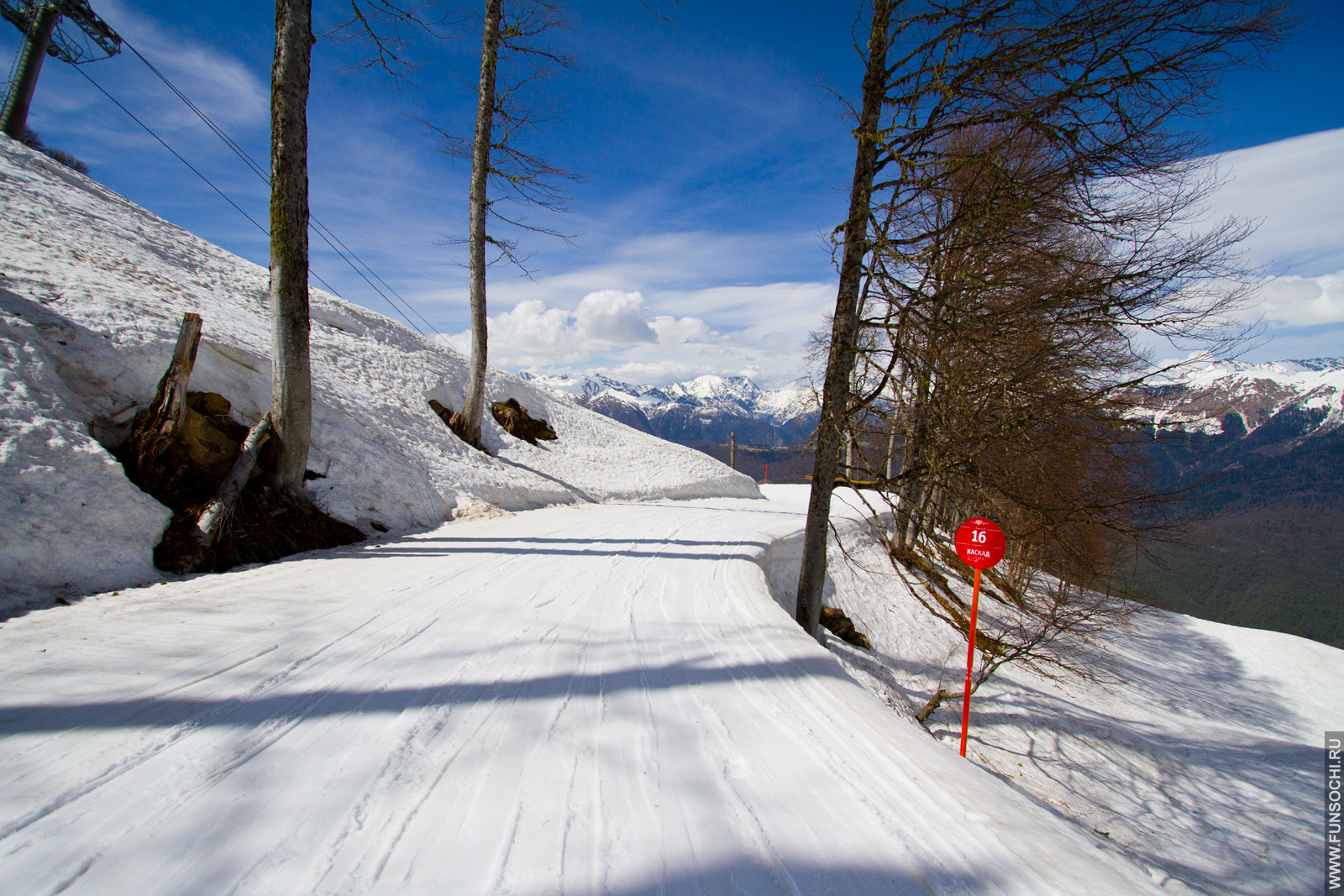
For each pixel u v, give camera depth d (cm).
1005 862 230
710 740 324
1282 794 832
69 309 750
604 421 2672
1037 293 661
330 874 200
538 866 212
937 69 621
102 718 296
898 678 1046
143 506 604
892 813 262
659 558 843
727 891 206
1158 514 864
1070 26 545
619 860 219
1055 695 1171
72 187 1438
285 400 766
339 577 629
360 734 301
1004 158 605
